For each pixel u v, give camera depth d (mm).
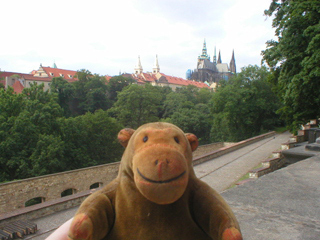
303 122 19188
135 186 1330
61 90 69500
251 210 2812
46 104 33812
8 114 31141
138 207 1305
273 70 20047
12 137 27453
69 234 1162
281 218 2625
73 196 14742
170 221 1310
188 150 1396
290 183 3709
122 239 1319
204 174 15656
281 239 2238
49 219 12914
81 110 76500
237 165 17531
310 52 14750
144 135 1355
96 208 1272
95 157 37656
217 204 1285
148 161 1183
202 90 91938
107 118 39688
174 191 1154
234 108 36719
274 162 12781
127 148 1441
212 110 39594
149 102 56719
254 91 37188
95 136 38031
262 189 3459
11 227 11445
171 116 62594
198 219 1335
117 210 1347
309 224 2500
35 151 27078
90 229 1174
